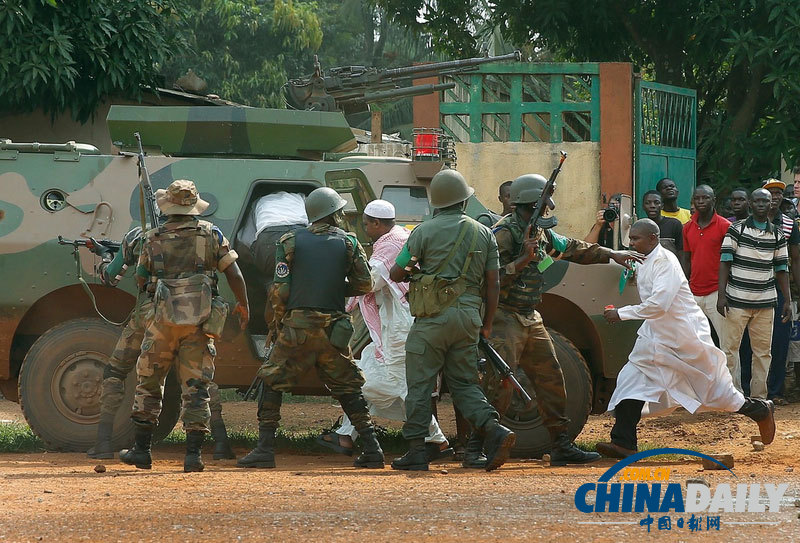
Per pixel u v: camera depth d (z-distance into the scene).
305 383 10.40
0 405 15.82
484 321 8.88
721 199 20.44
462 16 24.00
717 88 22.12
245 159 10.98
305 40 36.75
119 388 9.57
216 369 10.55
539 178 9.12
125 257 9.20
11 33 17.19
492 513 6.03
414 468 8.70
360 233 10.55
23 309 10.36
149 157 10.79
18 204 10.47
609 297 10.52
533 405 10.14
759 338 13.53
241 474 8.27
